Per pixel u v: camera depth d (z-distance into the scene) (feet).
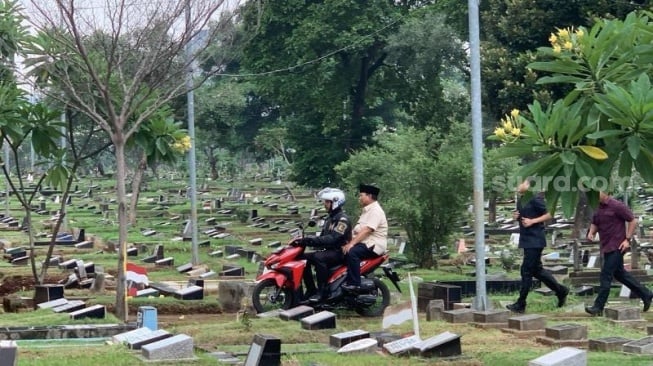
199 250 95.96
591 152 23.81
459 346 33.04
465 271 72.84
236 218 141.49
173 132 53.16
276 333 38.93
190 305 49.52
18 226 124.47
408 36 110.63
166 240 106.01
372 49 127.34
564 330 36.40
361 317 47.09
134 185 131.64
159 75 47.03
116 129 44.65
